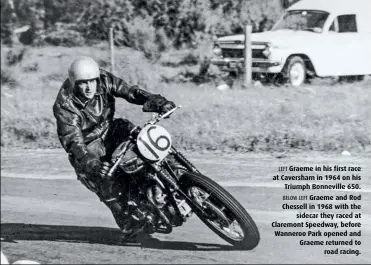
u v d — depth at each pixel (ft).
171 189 40.01
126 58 103.60
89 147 41.88
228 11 106.73
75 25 116.47
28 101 94.02
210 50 103.55
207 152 67.97
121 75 99.55
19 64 110.73
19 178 64.28
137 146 39.34
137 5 110.32
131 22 109.19
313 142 67.15
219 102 82.17
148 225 41.63
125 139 40.86
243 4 106.42
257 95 84.02
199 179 39.37
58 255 43.16
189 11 107.14
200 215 40.11
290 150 65.87
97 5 111.86
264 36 96.73
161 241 45.29
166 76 99.19
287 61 92.94
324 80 88.89
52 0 118.62
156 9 107.24
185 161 40.98
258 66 95.09
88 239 46.62
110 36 103.86
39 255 43.42
